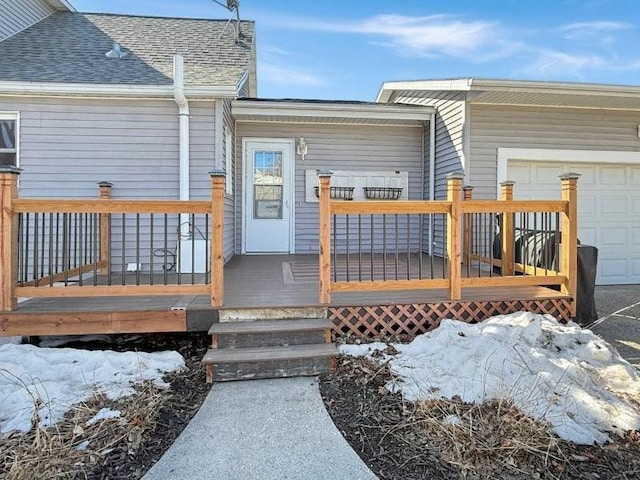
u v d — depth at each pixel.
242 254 7.48
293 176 7.57
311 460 2.13
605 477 2.02
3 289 3.41
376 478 1.99
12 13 6.86
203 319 3.54
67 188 5.44
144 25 7.70
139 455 2.16
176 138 5.49
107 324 3.48
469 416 2.39
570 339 3.40
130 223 5.60
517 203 3.99
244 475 2.02
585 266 4.42
